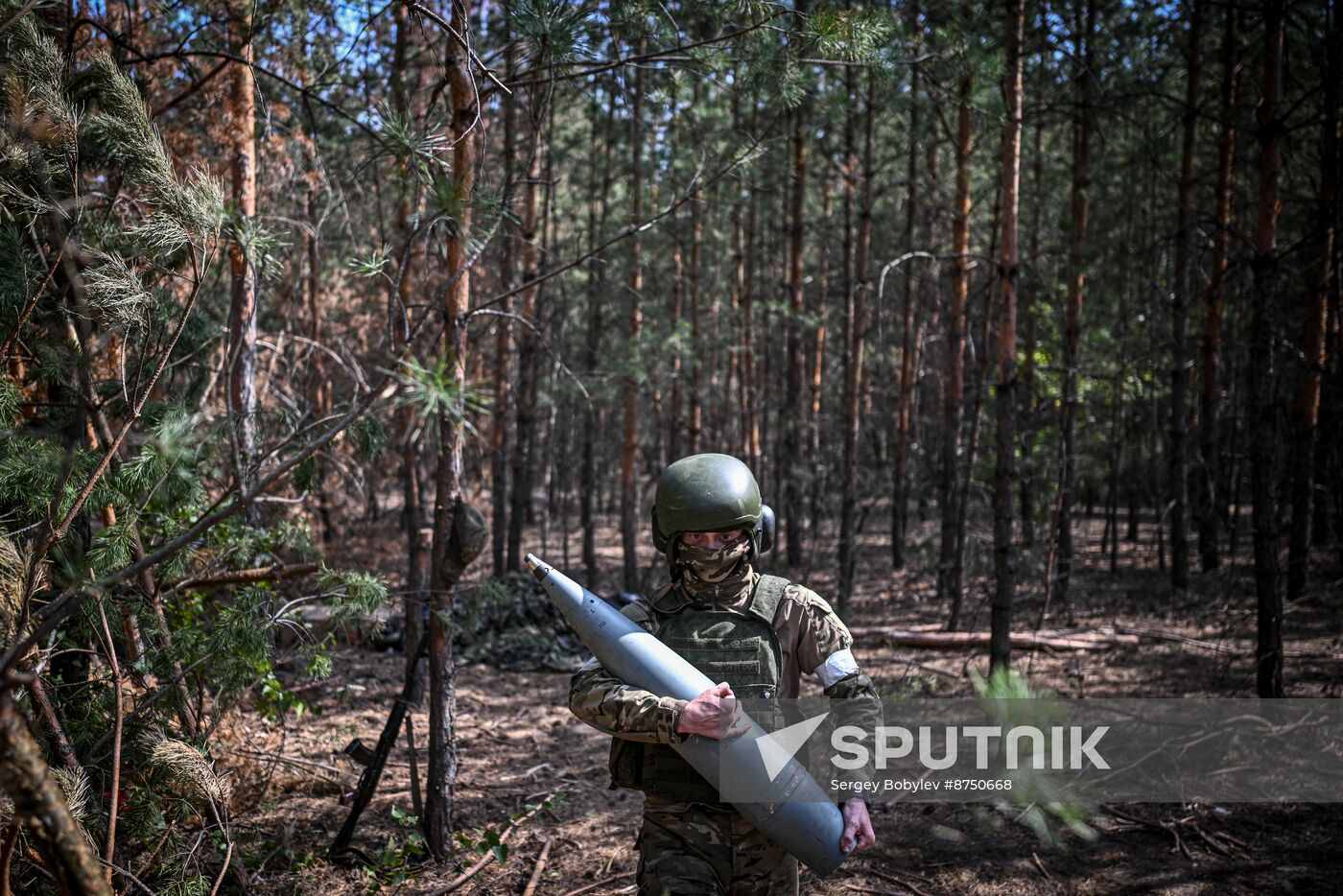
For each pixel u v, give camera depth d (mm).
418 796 3791
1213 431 11055
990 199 13156
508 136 8805
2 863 1732
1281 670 5113
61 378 2600
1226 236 10125
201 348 3248
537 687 7012
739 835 2156
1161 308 12203
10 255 2465
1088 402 12266
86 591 1774
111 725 2613
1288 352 8633
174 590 3277
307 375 7359
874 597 11023
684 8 3660
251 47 4180
